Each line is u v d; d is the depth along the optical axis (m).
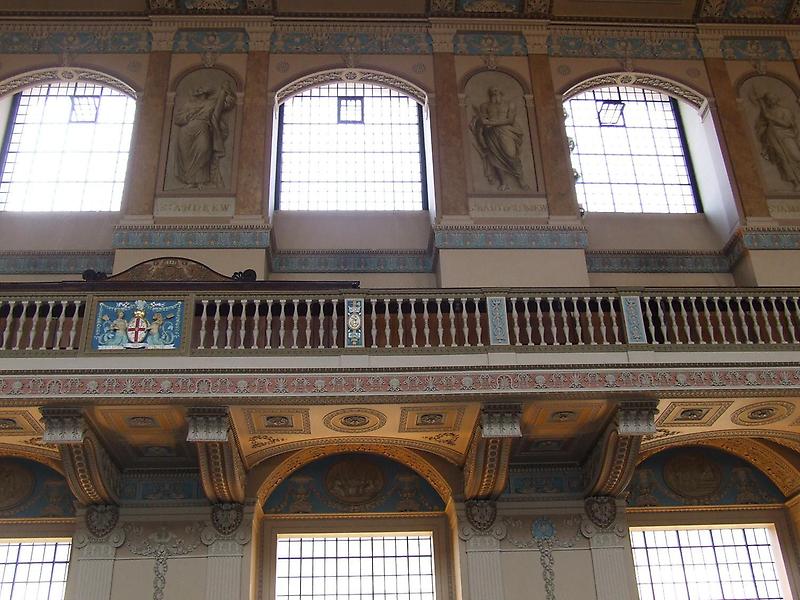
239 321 12.93
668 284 16.45
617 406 12.24
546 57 17.77
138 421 12.20
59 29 17.50
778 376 12.32
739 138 17.12
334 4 17.92
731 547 14.73
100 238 16.48
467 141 16.69
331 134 18.23
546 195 16.12
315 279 16.06
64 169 17.45
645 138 18.64
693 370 12.28
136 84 16.94
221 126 16.58
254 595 13.27
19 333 12.11
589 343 12.85
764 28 18.47
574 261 15.40
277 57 17.48
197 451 12.36
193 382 11.76
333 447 14.12
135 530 13.06
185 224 15.34
